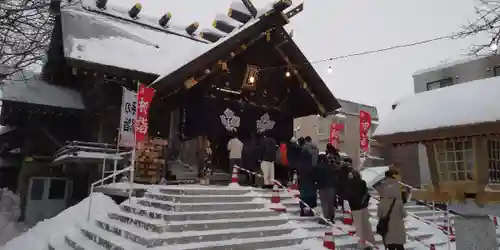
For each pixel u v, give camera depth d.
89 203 9.40
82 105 15.54
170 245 5.73
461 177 4.32
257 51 14.25
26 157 15.80
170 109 14.76
